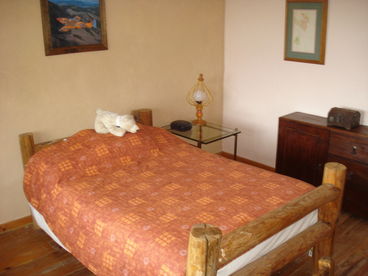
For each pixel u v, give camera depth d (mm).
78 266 2867
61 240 2607
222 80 4551
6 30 2969
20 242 3150
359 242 3090
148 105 3969
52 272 2805
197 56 4227
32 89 3188
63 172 2807
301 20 3682
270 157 4312
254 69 4219
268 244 2258
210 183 2740
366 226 3301
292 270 2805
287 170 3816
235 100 4500
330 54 3578
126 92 3770
